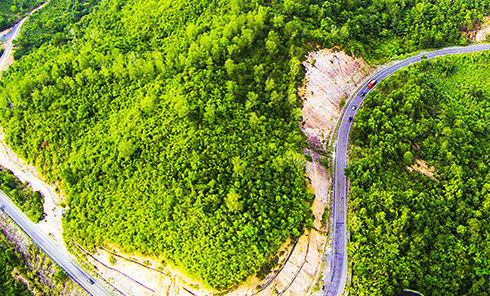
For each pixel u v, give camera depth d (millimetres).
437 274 110062
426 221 119250
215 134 128875
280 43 151750
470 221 118875
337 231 123375
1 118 154750
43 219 134375
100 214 121000
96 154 131000
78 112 142500
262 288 110000
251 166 123500
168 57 149875
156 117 133500
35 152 141125
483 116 149000
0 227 137000
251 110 136125
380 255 114312
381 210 122125
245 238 111062
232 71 141125
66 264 124938
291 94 140500
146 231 113875
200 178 120188
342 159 140000
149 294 113250
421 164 136500
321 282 114125
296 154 126188
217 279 105688
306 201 124438
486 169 131750
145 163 125500
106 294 118188
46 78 155500
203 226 112250
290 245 116000
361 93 155250
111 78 150750
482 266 111750
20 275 130125
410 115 143250
